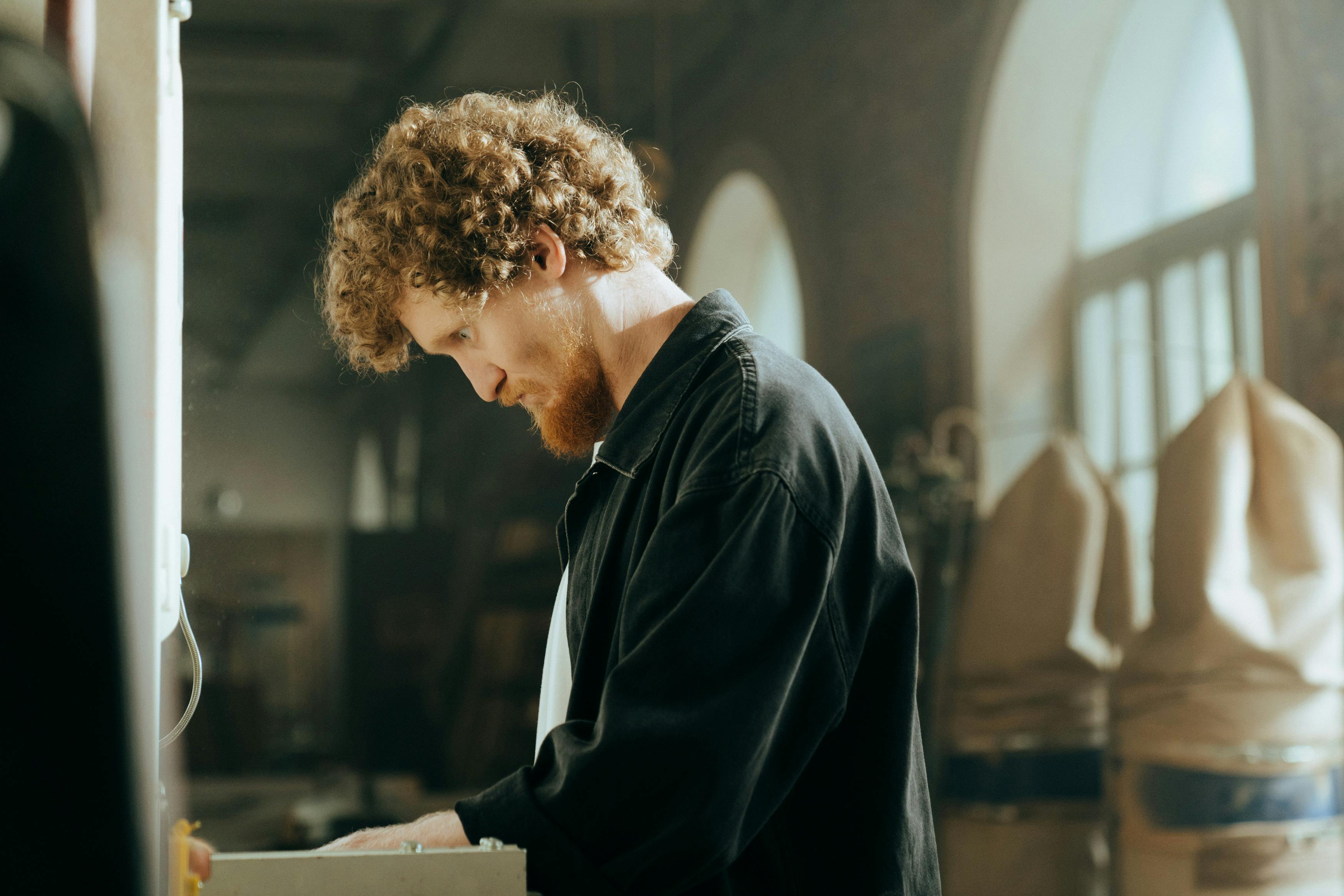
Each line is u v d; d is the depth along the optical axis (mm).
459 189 1012
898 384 5215
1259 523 2906
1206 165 4137
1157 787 2854
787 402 917
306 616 8875
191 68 7465
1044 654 3406
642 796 792
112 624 337
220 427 8930
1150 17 4297
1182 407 4062
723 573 829
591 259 1060
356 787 6922
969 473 4629
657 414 987
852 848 953
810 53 6074
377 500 9328
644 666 808
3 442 319
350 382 9305
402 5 6887
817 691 903
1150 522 4156
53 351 320
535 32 7160
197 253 8258
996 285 4664
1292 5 3221
